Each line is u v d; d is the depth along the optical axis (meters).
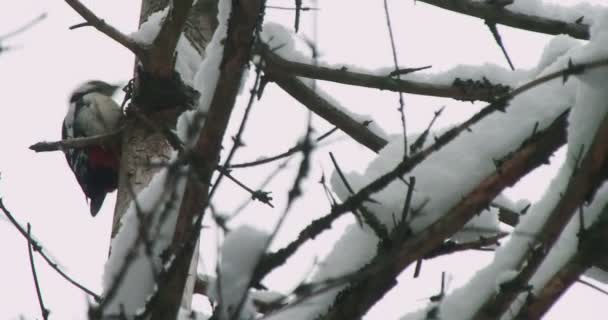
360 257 5.06
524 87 4.36
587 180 4.49
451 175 5.06
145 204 5.25
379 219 5.04
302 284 4.29
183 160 4.29
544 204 4.86
